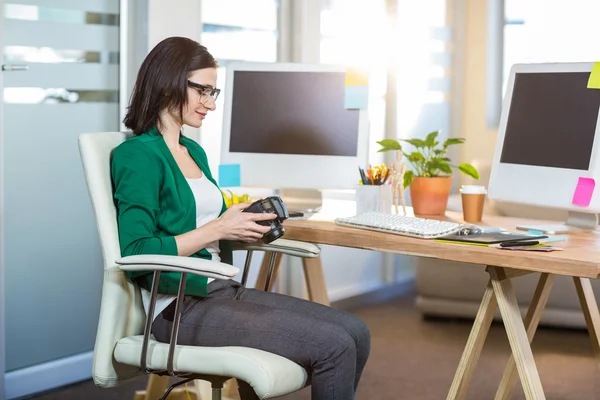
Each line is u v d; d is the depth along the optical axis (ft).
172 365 6.72
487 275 13.62
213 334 6.97
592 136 8.18
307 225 8.36
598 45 18.34
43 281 10.88
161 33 11.35
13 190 10.43
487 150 18.88
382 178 9.04
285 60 13.71
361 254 15.96
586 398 10.54
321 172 9.66
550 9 18.61
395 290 16.71
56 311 11.07
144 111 7.51
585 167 8.21
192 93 7.52
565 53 18.63
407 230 7.68
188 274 7.11
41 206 10.76
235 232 7.20
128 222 7.02
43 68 10.57
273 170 9.80
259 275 10.07
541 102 8.69
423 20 17.30
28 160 10.55
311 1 13.83
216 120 12.55
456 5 18.65
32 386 10.73
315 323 6.85
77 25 10.89
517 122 8.92
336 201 10.28
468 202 8.93
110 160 7.33
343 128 9.60
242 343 6.89
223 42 12.58
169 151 7.41
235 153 9.91
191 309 7.13
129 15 11.32
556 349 12.60
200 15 11.91
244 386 7.59
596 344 8.51
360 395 10.61
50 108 10.71
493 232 7.83
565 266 6.57
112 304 7.07
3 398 10.27
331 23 14.53
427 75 17.60
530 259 6.75
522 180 8.79
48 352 11.03
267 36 13.37
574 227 8.48
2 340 10.18
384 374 11.44
